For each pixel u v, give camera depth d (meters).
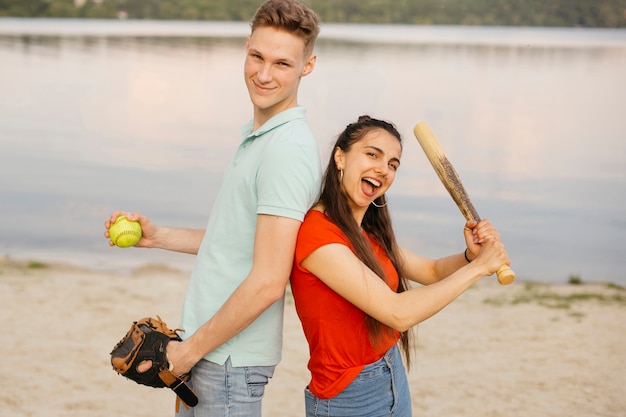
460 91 33.97
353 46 58.44
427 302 2.33
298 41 2.40
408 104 29.78
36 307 6.93
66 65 42.62
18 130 23.73
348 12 114.81
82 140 22.20
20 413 4.57
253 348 2.48
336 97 31.25
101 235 11.84
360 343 2.46
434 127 24.33
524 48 60.97
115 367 2.45
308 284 2.42
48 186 15.82
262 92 2.43
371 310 2.34
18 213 13.24
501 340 6.29
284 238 2.31
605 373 5.49
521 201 15.14
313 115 26.47
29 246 10.93
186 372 2.46
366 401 2.49
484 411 4.80
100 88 34.56
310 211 2.47
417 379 5.37
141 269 9.59
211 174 17.83
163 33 77.69
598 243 12.23
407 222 13.06
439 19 113.81
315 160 2.39
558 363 5.71
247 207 2.43
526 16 110.00
